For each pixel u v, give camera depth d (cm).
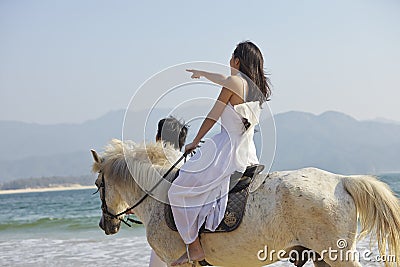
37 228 1638
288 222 491
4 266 979
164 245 551
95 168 625
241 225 503
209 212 518
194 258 521
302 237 491
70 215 2456
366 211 488
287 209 490
